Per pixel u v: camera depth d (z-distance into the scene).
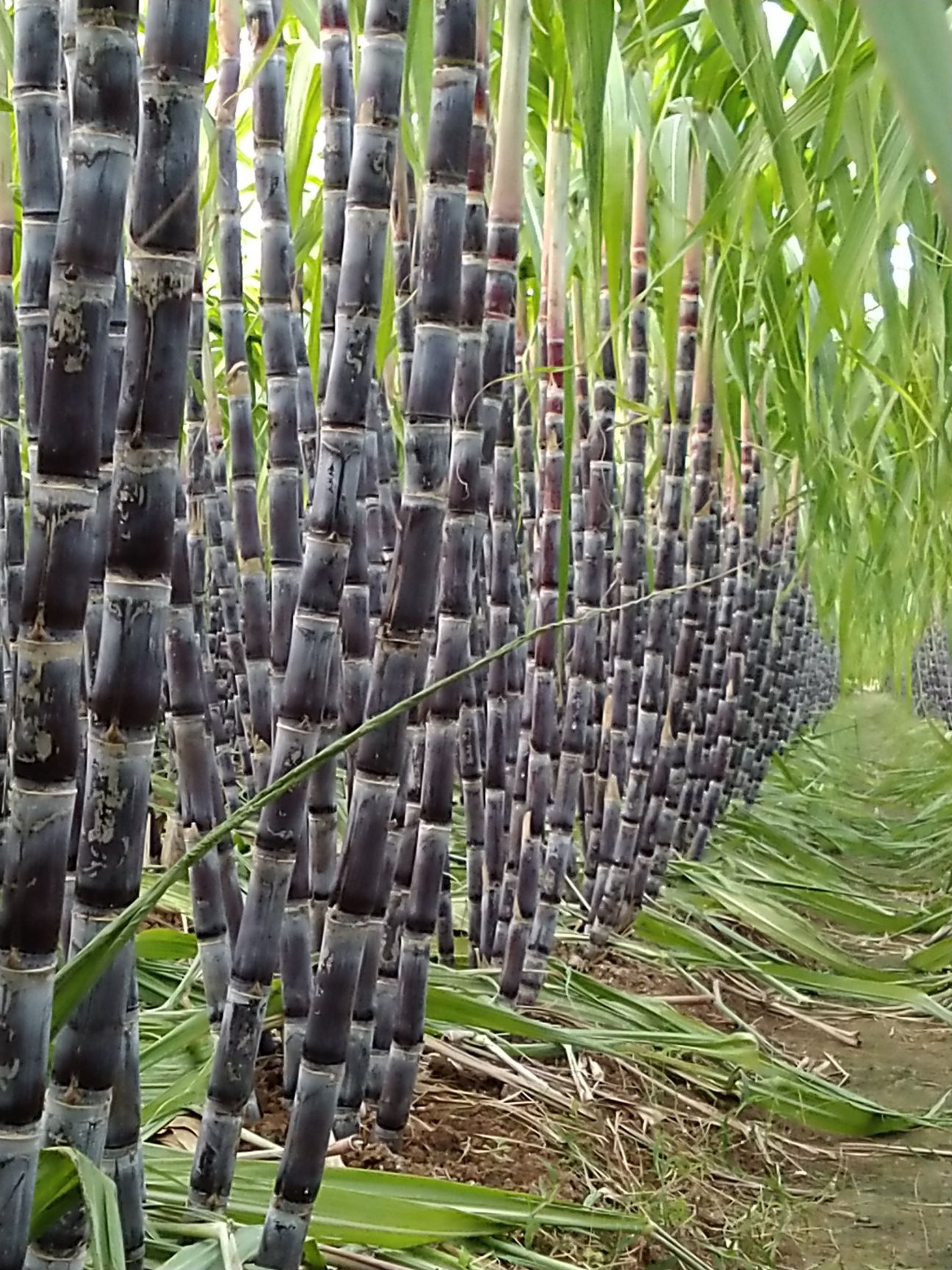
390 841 1.13
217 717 1.71
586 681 1.58
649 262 1.93
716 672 2.47
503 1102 1.34
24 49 0.74
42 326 0.76
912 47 0.17
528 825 1.50
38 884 0.52
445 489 0.83
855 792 4.25
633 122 1.64
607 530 1.63
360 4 1.11
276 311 1.11
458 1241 1.04
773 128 1.05
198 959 1.36
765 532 2.97
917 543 2.45
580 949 1.94
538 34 1.31
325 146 1.10
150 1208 0.88
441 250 0.81
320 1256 0.96
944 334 1.60
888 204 1.29
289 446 1.13
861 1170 1.39
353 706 1.23
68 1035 0.60
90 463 0.52
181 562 0.99
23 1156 0.54
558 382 1.50
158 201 0.55
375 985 1.17
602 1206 1.16
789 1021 1.91
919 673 6.00
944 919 2.42
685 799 2.42
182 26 0.55
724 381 1.91
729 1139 1.41
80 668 0.53
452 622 1.11
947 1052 1.79
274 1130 1.19
